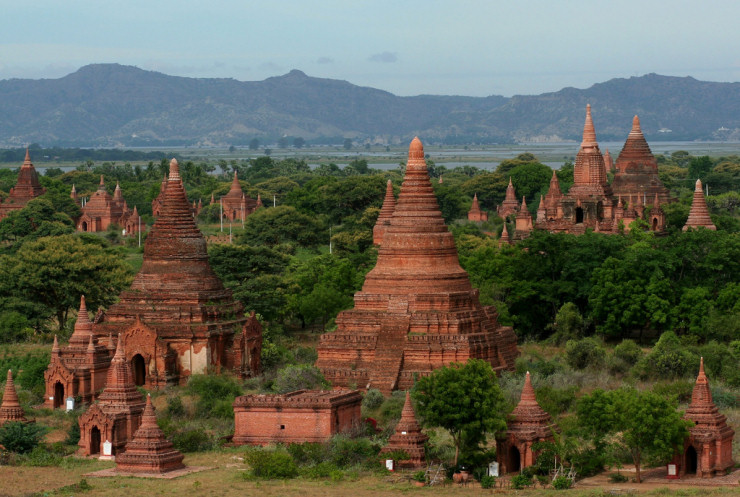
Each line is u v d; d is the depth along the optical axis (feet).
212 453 324.19
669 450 287.07
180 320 419.33
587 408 300.20
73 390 388.78
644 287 488.85
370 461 303.68
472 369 308.40
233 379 407.23
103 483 287.89
